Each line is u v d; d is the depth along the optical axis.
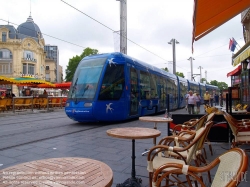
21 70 53.06
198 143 2.72
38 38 59.75
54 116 13.71
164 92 15.67
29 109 18.73
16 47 52.38
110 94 9.55
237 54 8.57
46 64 74.38
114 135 3.21
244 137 4.22
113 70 9.82
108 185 1.57
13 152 5.27
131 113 10.52
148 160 2.76
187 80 24.44
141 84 11.77
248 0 4.48
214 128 6.00
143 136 3.08
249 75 10.06
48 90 35.19
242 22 12.92
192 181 3.02
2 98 15.51
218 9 4.54
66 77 45.75
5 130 8.39
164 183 3.31
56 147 5.72
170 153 3.31
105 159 4.68
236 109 7.86
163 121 4.97
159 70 15.34
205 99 19.03
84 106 9.32
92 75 9.77
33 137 7.00
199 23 5.13
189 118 5.86
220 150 5.27
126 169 4.06
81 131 8.10
